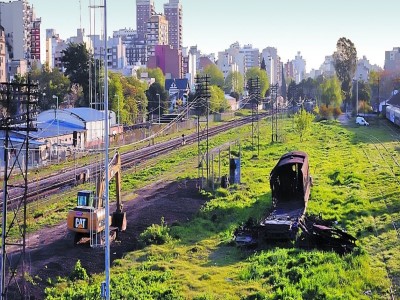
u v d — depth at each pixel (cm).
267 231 3316
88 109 8819
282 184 4078
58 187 5184
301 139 9100
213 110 12175
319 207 4200
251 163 6838
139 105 11756
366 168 6034
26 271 2834
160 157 7388
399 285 2633
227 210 4247
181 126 11350
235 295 2569
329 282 2620
